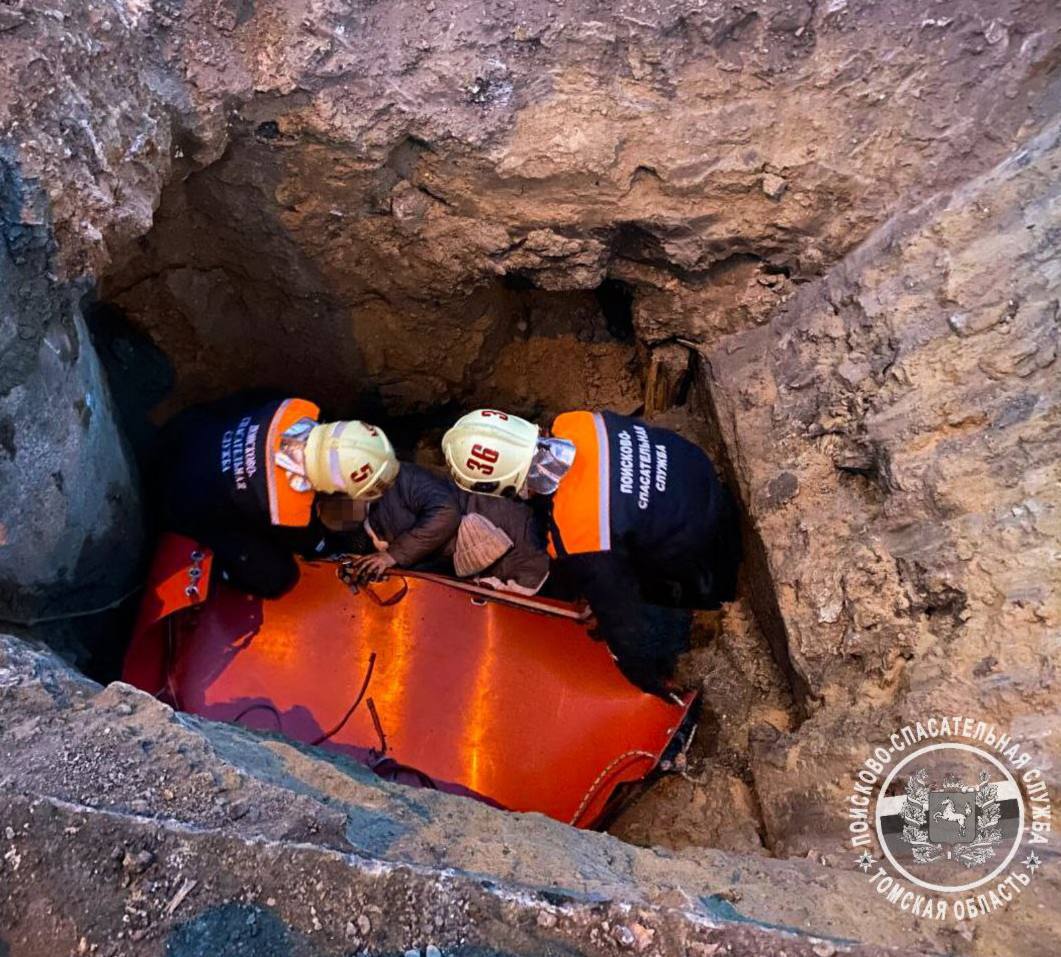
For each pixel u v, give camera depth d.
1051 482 2.51
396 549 3.39
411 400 4.22
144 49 2.59
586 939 1.69
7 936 1.65
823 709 2.71
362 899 1.70
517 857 1.97
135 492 3.42
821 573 2.88
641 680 3.33
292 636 3.48
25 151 2.25
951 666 2.41
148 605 3.42
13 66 2.25
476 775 3.26
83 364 2.77
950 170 3.07
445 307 3.69
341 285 3.51
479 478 2.99
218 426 3.42
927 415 2.78
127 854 1.71
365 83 2.82
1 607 2.70
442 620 3.51
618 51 2.90
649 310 3.71
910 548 2.67
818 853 2.31
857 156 3.08
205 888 1.70
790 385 3.28
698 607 3.68
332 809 1.86
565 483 3.01
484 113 2.93
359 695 3.38
